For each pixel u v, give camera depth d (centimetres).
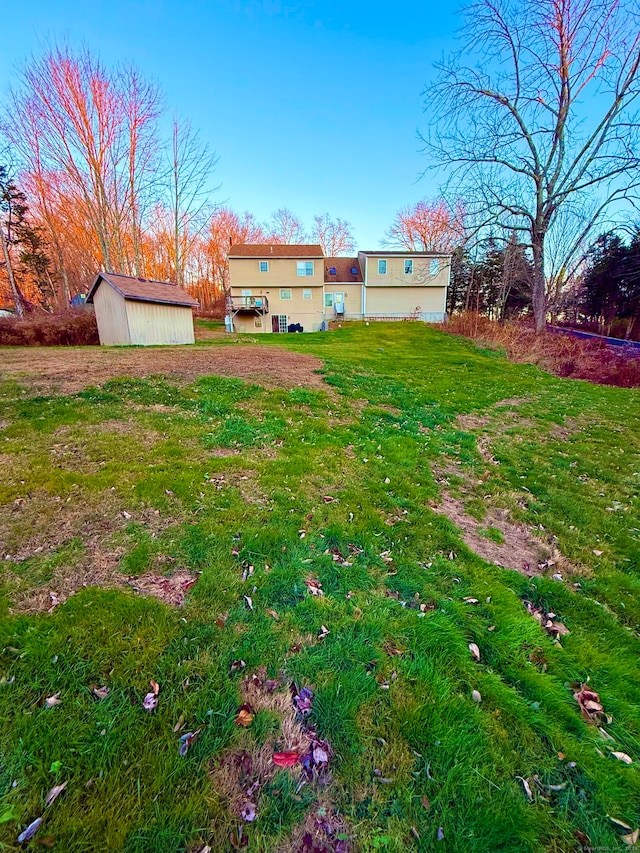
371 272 2705
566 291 2116
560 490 430
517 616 235
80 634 191
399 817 135
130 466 375
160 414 532
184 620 207
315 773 146
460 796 142
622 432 667
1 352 1041
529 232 1770
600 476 475
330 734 160
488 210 1695
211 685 174
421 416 677
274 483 373
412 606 238
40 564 238
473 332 1967
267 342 1688
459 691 183
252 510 321
